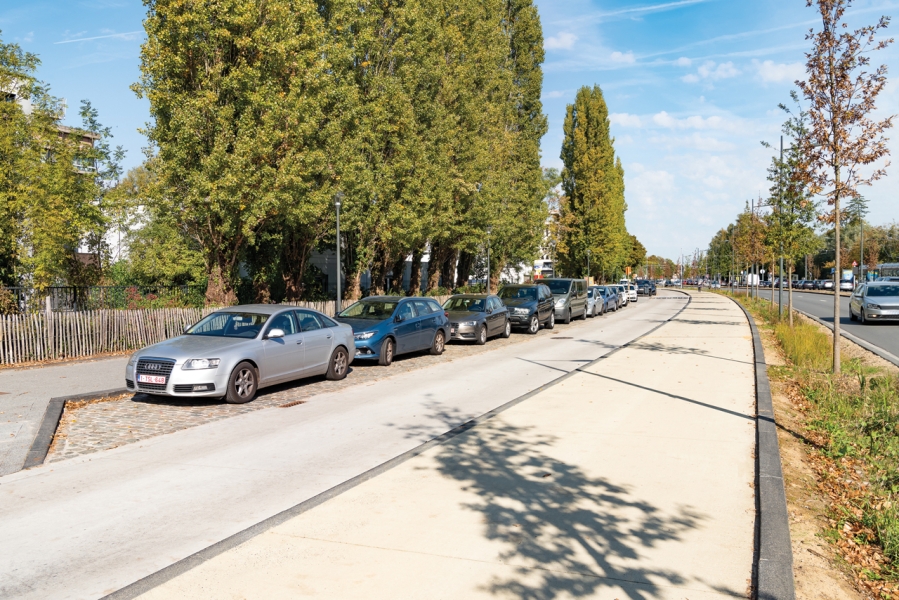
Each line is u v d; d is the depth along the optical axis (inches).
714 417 341.7
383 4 933.8
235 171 629.6
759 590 149.3
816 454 275.0
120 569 164.1
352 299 1010.1
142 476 245.3
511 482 233.8
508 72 1405.0
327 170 796.6
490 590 151.7
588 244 2229.3
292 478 242.4
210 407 381.4
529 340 824.3
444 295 1328.7
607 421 333.7
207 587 153.0
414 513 202.2
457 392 434.9
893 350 644.1
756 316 1221.7
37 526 194.4
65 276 767.7
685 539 181.9
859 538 187.9
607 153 2309.3
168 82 644.7
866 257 3565.5
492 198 1194.0
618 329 990.4
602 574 160.2
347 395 423.8
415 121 988.6
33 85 690.2
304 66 695.7
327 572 160.9
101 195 813.2
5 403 378.6
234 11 642.2
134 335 633.0
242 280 992.9
